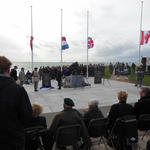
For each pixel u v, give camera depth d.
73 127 2.88
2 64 1.75
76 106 7.51
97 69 23.77
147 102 3.77
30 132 2.80
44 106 7.52
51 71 20.25
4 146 1.68
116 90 11.95
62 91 11.75
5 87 1.69
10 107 1.65
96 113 3.57
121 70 25.62
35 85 11.71
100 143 3.92
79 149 3.35
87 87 13.58
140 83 13.12
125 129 3.23
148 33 17.77
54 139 2.96
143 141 4.01
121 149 3.37
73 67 18.36
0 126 1.64
